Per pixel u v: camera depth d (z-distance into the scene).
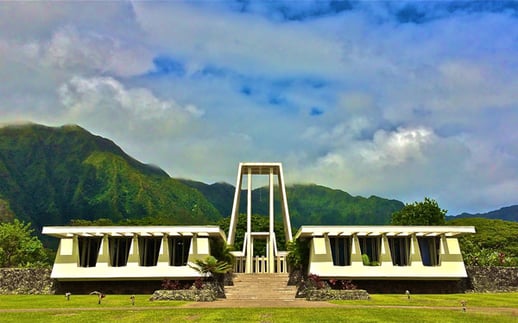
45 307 24.77
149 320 18.69
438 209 56.91
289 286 38.19
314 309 22.86
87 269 37.09
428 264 39.22
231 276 40.81
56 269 37.09
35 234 103.44
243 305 25.86
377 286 37.75
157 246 39.19
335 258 38.94
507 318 19.12
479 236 70.19
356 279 37.53
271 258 52.41
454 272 37.47
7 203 106.12
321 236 38.06
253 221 84.44
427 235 38.81
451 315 20.14
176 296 29.53
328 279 37.00
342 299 29.91
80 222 76.12
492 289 38.12
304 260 39.38
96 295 35.47
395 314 20.50
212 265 34.88
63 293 37.41
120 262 38.69
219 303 27.48
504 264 44.81
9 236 51.78
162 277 36.72
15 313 21.53
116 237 38.84
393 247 39.44
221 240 41.16
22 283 37.84
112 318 19.42
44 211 111.38
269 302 28.50
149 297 32.19
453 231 37.66
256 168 56.22
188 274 36.75
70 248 37.59
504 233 69.94
